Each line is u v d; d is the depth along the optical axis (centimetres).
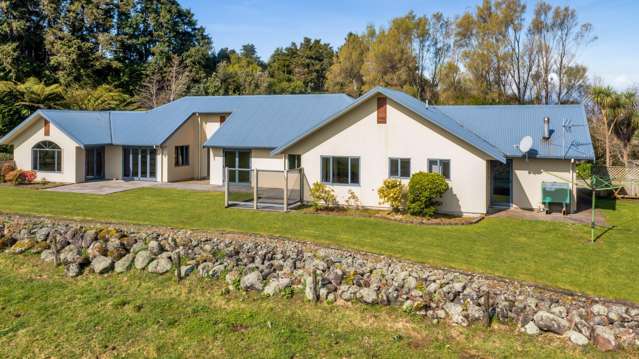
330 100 3278
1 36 5569
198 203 2439
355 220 2042
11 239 1753
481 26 4741
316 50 8481
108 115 3597
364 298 1207
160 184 3167
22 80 5356
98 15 6078
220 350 1024
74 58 5494
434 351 995
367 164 2300
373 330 1086
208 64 6962
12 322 1182
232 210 2256
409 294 1210
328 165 2372
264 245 1633
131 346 1057
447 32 5381
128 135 3341
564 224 1991
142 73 6209
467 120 2620
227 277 1372
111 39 6069
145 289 1360
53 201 2456
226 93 6344
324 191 2305
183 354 1016
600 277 1322
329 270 1391
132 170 3353
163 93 5719
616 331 1020
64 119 3250
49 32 5684
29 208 2247
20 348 1064
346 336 1062
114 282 1416
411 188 2088
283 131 3003
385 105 2247
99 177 3397
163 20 6600
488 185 2269
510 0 4638
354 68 5956
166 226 1889
